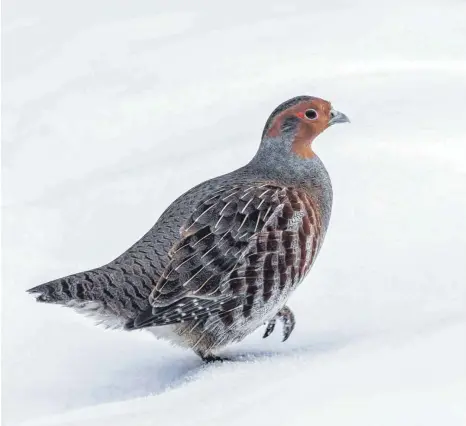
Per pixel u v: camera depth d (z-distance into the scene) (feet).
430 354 27.73
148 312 31.12
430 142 46.60
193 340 32.35
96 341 34.47
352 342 29.94
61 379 31.58
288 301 36.37
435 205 41.88
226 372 28.89
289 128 34.35
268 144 34.45
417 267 37.58
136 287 31.40
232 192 32.63
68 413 28.14
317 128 34.53
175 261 31.60
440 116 48.83
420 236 39.83
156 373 31.78
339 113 35.01
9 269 40.22
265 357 30.32
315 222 33.63
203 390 27.71
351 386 26.32
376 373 27.02
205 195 32.73
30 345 34.09
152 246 31.96
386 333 30.22
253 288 32.17
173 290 31.40
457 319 30.45
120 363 32.81
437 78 53.31
